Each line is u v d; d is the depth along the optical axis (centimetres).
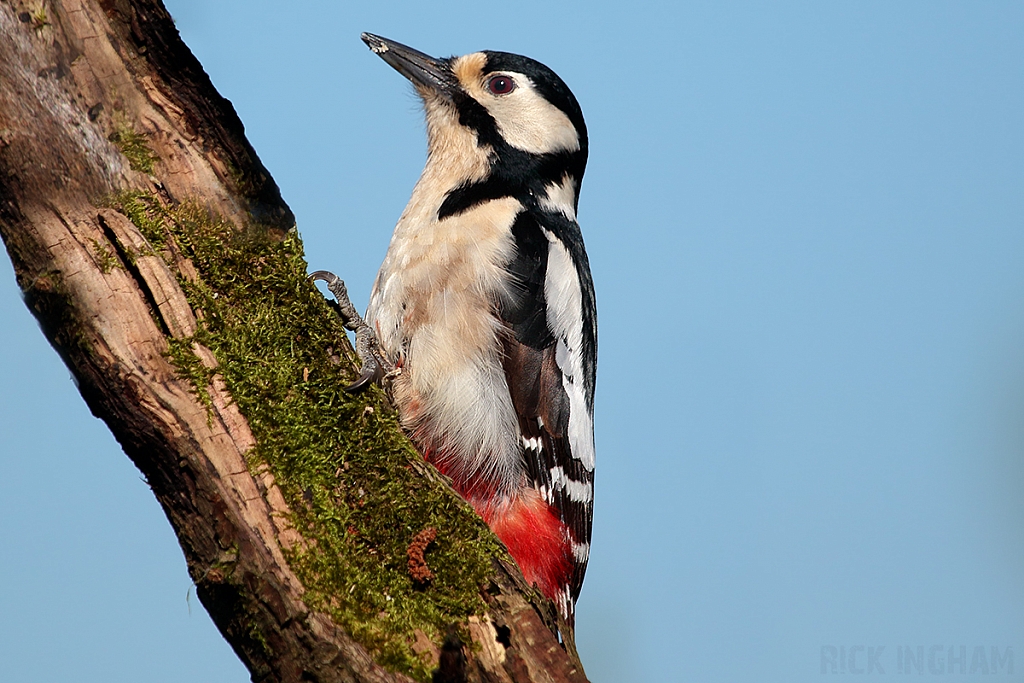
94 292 677
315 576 686
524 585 779
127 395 673
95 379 676
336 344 775
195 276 718
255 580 669
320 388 742
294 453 707
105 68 715
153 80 732
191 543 682
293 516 690
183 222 729
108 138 715
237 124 759
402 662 697
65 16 702
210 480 676
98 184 705
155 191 726
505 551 784
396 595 718
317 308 770
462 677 718
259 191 774
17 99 684
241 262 741
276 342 732
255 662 684
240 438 689
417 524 744
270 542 678
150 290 689
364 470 743
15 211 681
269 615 672
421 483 762
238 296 732
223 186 757
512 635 751
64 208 688
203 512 677
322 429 731
